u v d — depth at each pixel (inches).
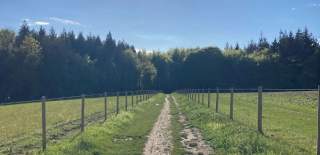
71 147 607.5
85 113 1428.4
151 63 6466.5
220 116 1000.2
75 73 4776.1
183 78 6397.6
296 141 638.5
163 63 6520.7
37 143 701.9
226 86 6097.4
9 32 4534.9
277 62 5782.5
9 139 754.8
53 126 987.3
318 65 5374.0
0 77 3927.2
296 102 1790.1
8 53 4001.0
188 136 804.6
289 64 5689.0
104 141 702.5
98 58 5807.1
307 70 5438.0
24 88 4077.3
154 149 655.1
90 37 6063.0
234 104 1744.6
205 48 6353.3
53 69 4478.3
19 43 4416.8
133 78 5856.3
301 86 5442.9
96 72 5118.1
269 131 759.1
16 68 3998.5
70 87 4660.4
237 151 578.9
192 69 6333.7
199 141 733.3
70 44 5526.6
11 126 987.9
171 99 2942.9
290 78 5590.6
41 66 4330.7
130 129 942.4
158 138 781.3
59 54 4589.1
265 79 5797.2
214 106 1542.8
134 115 1349.7
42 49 4466.0
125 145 696.4
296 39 5959.6
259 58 5959.6
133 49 7116.1
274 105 1631.4
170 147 672.4
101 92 5221.5
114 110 1546.5
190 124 1024.2
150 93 3708.2
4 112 1505.9
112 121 995.3
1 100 3880.4
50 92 4402.1
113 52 5949.8
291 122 944.3
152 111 1610.5
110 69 5605.3
